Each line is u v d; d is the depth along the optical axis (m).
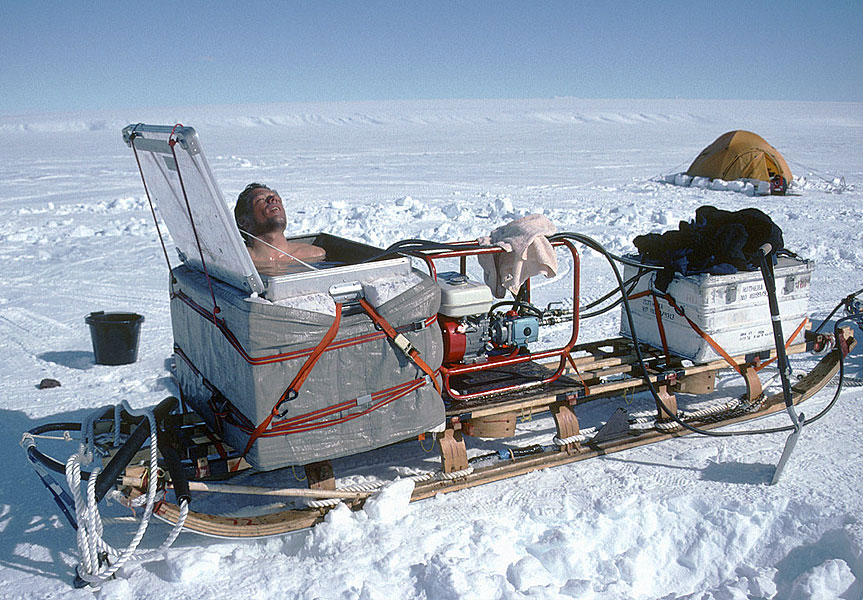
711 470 4.18
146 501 3.24
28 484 4.16
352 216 13.93
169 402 3.76
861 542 3.29
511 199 16.73
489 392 4.13
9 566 3.36
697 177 19.42
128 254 10.81
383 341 3.47
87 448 3.36
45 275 9.50
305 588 3.10
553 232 4.38
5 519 3.78
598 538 3.57
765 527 3.62
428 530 3.51
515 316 4.48
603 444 4.38
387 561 3.22
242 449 3.39
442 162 28.62
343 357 3.37
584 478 4.11
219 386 3.57
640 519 3.66
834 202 16.06
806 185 19.09
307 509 3.58
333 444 3.42
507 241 4.25
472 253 4.05
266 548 3.50
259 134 66.62
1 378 5.88
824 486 3.93
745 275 4.61
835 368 5.12
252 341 3.13
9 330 7.22
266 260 4.37
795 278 4.91
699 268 4.62
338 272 3.41
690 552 3.52
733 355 4.76
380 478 4.20
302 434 3.34
